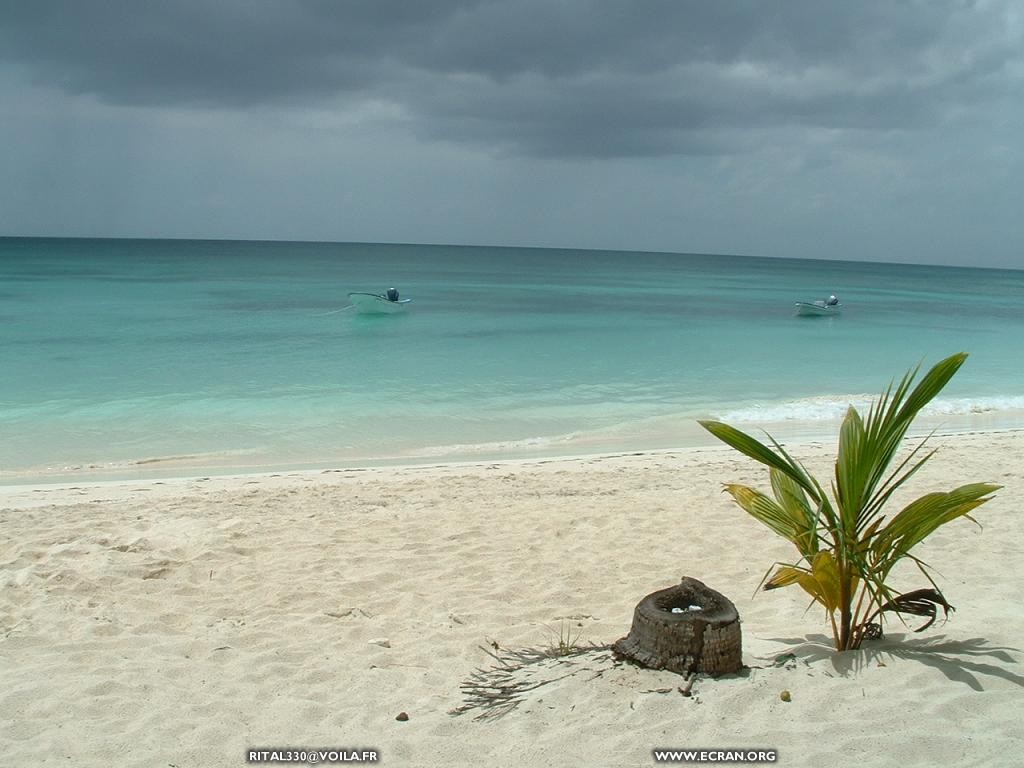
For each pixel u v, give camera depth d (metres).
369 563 7.19
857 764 3.66
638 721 4.04
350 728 4.29
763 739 3.86
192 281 58.84
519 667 4.91
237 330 31.06
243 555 7.42
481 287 64.38
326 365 23.25
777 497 5.10
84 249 137.00
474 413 17.34
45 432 14.86
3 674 4.88
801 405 18.44
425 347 27.81
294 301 43.69
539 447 14.41
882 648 4.78
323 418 16.53
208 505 9.41
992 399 19.75
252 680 4.88
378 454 13.75
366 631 5.69
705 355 27.61
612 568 7.11
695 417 17.19
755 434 15.31
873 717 3.99
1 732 4.23
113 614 5.86
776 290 73.56
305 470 12.36
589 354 27.08
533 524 8.46
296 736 4.21
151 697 4.63
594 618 5.98
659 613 4.57
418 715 4.41
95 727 4.29
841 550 4.66
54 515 8.83
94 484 10.98
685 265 156.62
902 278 129.00
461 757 3.91
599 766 3.74
